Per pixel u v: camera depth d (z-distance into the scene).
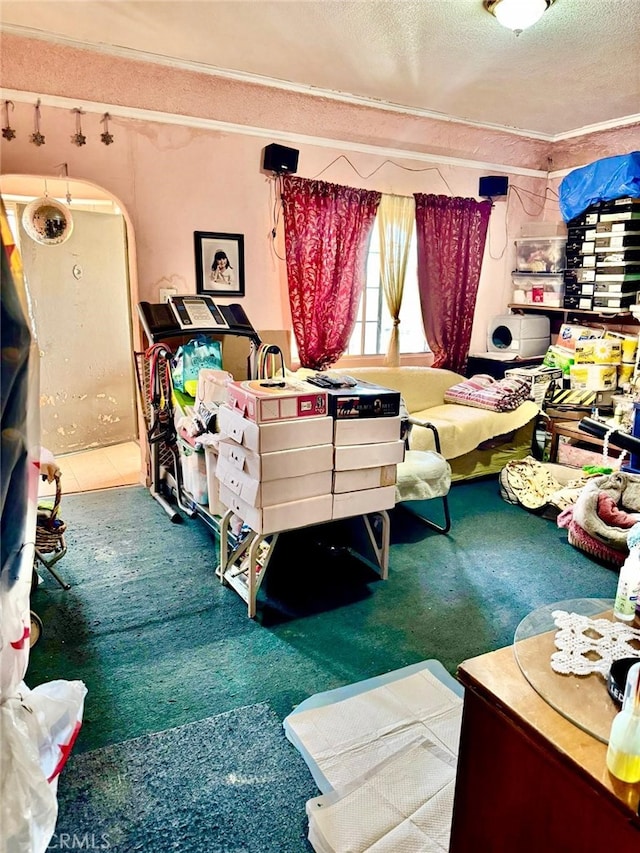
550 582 2.75
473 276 4.75
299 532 3.03
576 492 3.46
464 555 3.02
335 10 2.59
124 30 2.84
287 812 1.52
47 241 3.62
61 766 1.15
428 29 2.76
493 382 4.29
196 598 2.55
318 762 1.65
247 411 2.22
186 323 3.37
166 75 3.29
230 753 1.70
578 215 4.36
